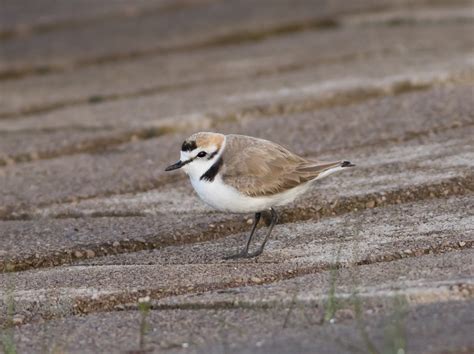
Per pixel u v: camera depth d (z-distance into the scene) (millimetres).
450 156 13625
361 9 25672
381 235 11008
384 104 16828
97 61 22344
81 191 13742
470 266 9570
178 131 16578
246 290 9578
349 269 9961
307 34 23969
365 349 7875
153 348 8367
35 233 12094
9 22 26047
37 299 9797
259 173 10328
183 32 24516
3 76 21562
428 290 8820
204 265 10586
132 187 13836
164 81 20016
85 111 18047
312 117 16500
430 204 12016
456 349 7703
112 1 28750
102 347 8492
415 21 24000
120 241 11594
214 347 8234
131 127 16547
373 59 20266
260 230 11797
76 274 10508
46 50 23266
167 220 12273
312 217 12078
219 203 10508
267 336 8352
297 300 9070
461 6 25328
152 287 9898
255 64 20859
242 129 16141
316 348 7984
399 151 14195
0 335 8984
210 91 18734
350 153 14375
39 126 17172
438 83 17812
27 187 14070
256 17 25672
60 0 29000
